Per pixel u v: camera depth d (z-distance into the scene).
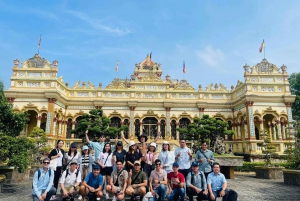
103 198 11.17
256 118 34.84
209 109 36.06
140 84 36.78
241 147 32.94
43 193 8.62
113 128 26.36
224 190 9.02
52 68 32.41
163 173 9.78
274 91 32.50
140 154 10.94
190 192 9.61
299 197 12.55
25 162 13.66
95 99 35.34
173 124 35.84
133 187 9.42
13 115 14.92
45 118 33.97
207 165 11.03
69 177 9.53
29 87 31.75
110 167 11.02
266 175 20.84
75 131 26.05
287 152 18.94
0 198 11.86
